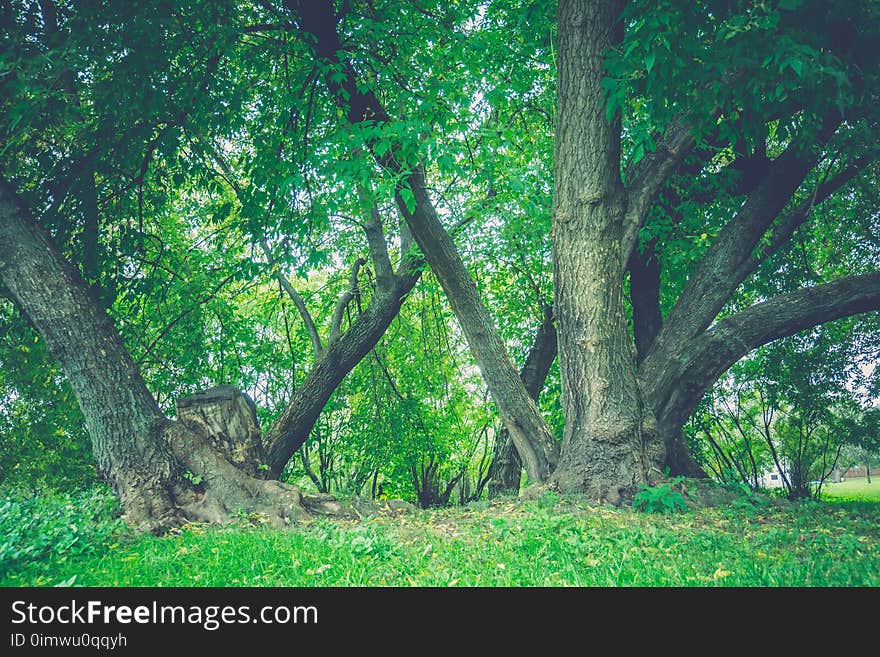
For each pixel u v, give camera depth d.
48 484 13.73
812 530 6.71
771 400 18.05
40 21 10.21
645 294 12.62
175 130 10.80
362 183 8.76
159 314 14.04
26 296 8.35
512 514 7.82
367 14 10.99
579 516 7.41
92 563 5.94
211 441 9.09
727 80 8.49
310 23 9.89
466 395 19.19
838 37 8.45
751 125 8.68
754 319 9.88
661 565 5.08
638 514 7.64
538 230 13.31
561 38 8.86
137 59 9.45
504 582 4.71
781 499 8.98
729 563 5.10
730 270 10.20
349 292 14.08
